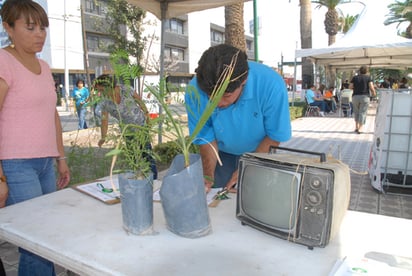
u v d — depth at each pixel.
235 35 7.56
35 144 1.86
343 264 1.01
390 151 3.89
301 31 17.22
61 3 20.05
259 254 1.10
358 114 8.59
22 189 1.83
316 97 13.71
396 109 3.79
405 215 3.39
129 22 12.38
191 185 1.17
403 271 0.97
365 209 3.56
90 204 1.57
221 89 1.16
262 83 1.73
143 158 1.28
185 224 1.20
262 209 1.24
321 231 1.10
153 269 1.02
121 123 1.26
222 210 1.49
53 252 1.14
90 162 3.75
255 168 1.27
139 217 1.22
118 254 1.11
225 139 1.97
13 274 2.32
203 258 1.08
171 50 29.59
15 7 1.71
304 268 1.02
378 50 8.08
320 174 1.08
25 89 1.78
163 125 1.25
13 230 1.29
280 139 1.82
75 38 20.86
